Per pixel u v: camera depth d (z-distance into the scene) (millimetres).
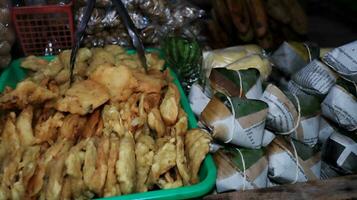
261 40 972
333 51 771
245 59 831
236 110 658
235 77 739
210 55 874
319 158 722
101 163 566
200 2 1285
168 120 672
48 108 678
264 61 840
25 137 627
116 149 587
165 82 750
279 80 885
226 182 642
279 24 998
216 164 660
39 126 652
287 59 858
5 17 801
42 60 838
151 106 696
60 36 914
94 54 822
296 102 734
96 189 552
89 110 646
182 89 817
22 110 664
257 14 936
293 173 684
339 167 718
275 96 715
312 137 745
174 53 875
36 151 600
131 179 567
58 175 549
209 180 575
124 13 786
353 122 736
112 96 691
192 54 870
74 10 912
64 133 630
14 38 851
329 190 615
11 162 582
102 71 714
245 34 958
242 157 654
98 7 914
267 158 692
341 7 1736
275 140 708
